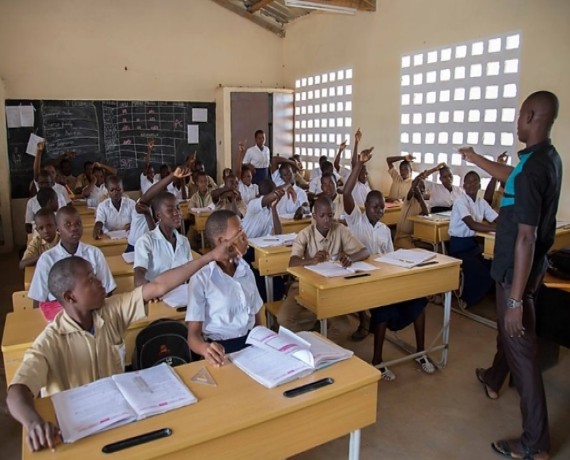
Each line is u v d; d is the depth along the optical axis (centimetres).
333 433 146
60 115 654
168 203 266
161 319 197
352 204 325
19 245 649
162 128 719
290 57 778
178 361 186
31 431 115
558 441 226
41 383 139
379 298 260
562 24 393
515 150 440
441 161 518
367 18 603
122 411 126
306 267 271
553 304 250
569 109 394
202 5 723
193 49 727
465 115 485
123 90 690
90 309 155
